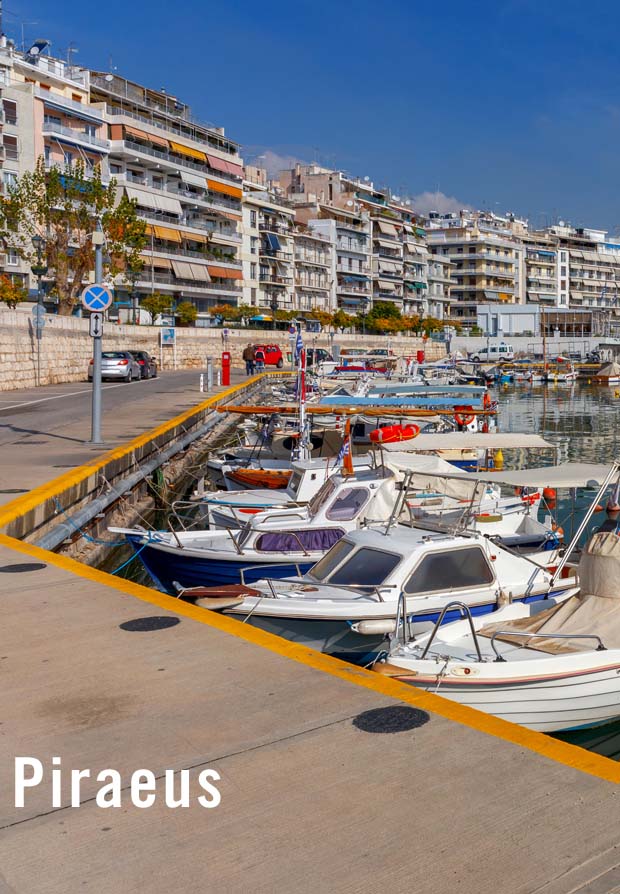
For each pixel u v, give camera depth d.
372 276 137.62
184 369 76.94
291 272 118.19
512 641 9.97
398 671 8.90
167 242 90.81
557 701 9.18
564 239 192.12
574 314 131.88
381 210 145.25
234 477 21.92
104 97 85.31
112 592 8.48
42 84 76.69
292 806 4.31
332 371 53.81
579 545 16.17
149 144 87.81
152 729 5.21
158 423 28.34
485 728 5.18
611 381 97.94
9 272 65.44
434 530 12.31
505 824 4.12
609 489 13.98
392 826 4.12
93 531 17.55
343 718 5.33
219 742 5.02
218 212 99.69
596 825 4.11
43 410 32.47
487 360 113.94
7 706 5.60
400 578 11.26
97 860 3.91
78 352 53.69
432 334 133.25
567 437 45.81
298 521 15.19
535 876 3.74
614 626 9.74
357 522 14.69
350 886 3.70
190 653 6.59
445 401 25.19
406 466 15.55
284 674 6.11
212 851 3.96
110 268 61.53
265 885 3.72
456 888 3.67
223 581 14.21
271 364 75.56
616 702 9.43
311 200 132.50
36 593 8.45
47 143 73.56
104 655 6.56
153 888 3.71
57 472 17.39
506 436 17.95
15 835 4.11
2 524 12.09
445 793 4.41
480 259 163.38
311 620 10.91
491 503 16.39
